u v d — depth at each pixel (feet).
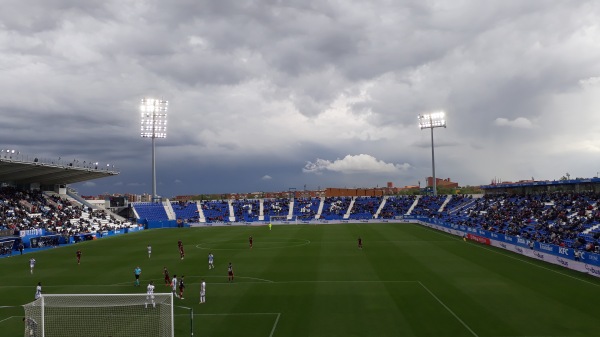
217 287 116.57
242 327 81.41
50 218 278.26
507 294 102.94
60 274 144.25
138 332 79.87
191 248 208.23
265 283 120.78
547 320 82.17
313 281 121.90
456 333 75.56
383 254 173.27
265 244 218.38
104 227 303.89
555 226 194.59
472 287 110.93
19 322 89.25
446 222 275.59
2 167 253.03
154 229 349.61
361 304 96.17
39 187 331.16
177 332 79.20
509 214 247.29
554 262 145.79
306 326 81.30
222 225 375.66
